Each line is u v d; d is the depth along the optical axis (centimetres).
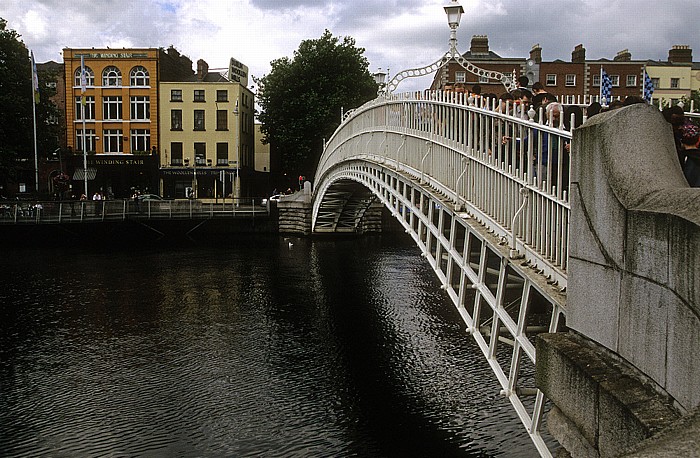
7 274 2834
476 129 977
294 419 1177
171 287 2523
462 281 1047
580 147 482
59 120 5453
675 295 336
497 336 887
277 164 6550
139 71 5550
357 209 4353
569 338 493
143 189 5481
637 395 368
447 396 1277
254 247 3919
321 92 5334
